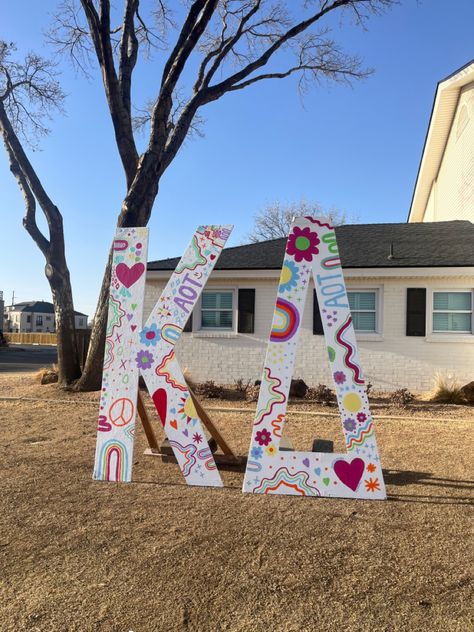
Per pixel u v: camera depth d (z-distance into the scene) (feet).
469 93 51.98
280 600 9.39
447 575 10.30
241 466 18.66
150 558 11.00
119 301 17.01
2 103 41.04
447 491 15.55
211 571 10.45
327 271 15.74
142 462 18.80
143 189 34.81
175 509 13.88
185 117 37.32
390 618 8.84
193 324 41.75
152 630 8.48
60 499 14.62
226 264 40.68
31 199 39.99
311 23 39.11
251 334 40.60
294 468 15.26
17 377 48.60
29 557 11.07
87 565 10.69
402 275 37.04
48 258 38.27
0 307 188.85
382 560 10.95
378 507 14.16
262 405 15.52
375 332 38.60
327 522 13.02
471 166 51.88
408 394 33.73
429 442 22.12
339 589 9.78
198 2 35.35
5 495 14.92
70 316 38.09
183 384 16.28
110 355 16.90
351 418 15.24
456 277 36.96
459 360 37.04
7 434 23.27
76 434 23.22
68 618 8.79
